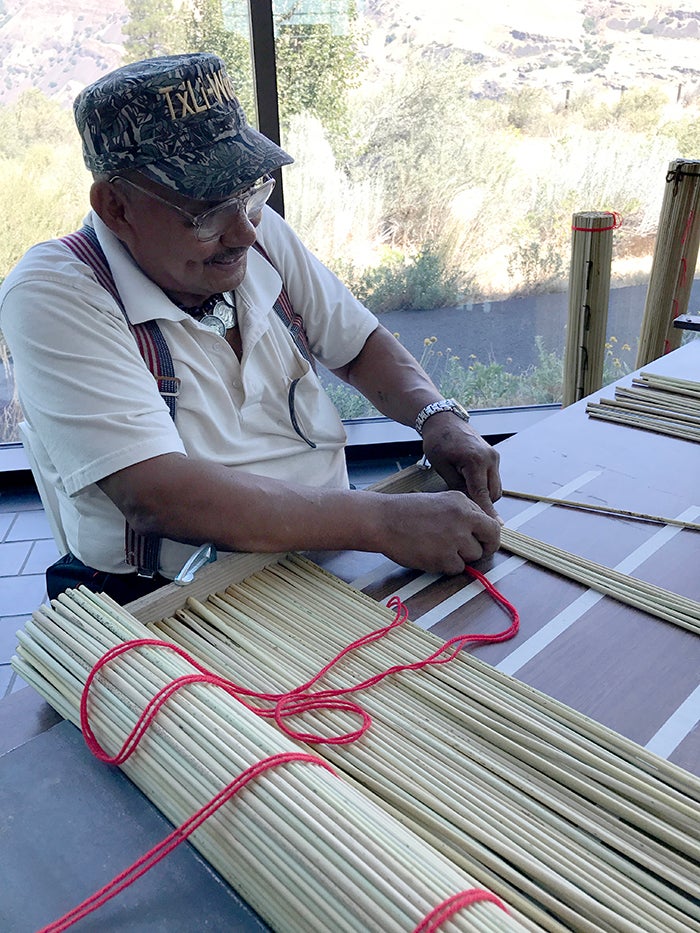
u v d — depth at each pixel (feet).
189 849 1.85
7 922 1.70
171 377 3.27
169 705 2.02
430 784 1.93
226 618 2.59
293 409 3.72
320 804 1.72
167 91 2.80
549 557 2.94
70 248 3.27
